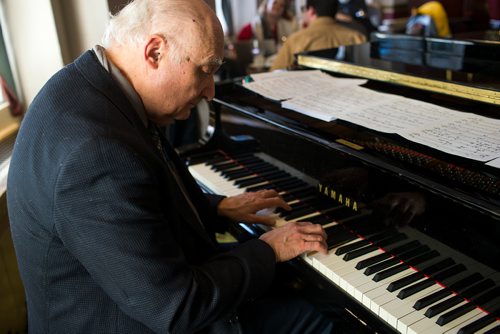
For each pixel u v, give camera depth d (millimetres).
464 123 1380
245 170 1803
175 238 1165
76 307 1127
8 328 1819
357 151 1299
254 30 4730
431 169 1179
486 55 1910
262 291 1209
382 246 1287
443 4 5754
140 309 1026
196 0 1116
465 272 1101
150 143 1143
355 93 1709
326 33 3260
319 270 1261
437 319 1053
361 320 1148
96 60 1136
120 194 977
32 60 2350
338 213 1426
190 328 1067
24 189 1074
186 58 1100
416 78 1681
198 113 2016
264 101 1793
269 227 1458
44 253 1093
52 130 1022
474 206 1028
